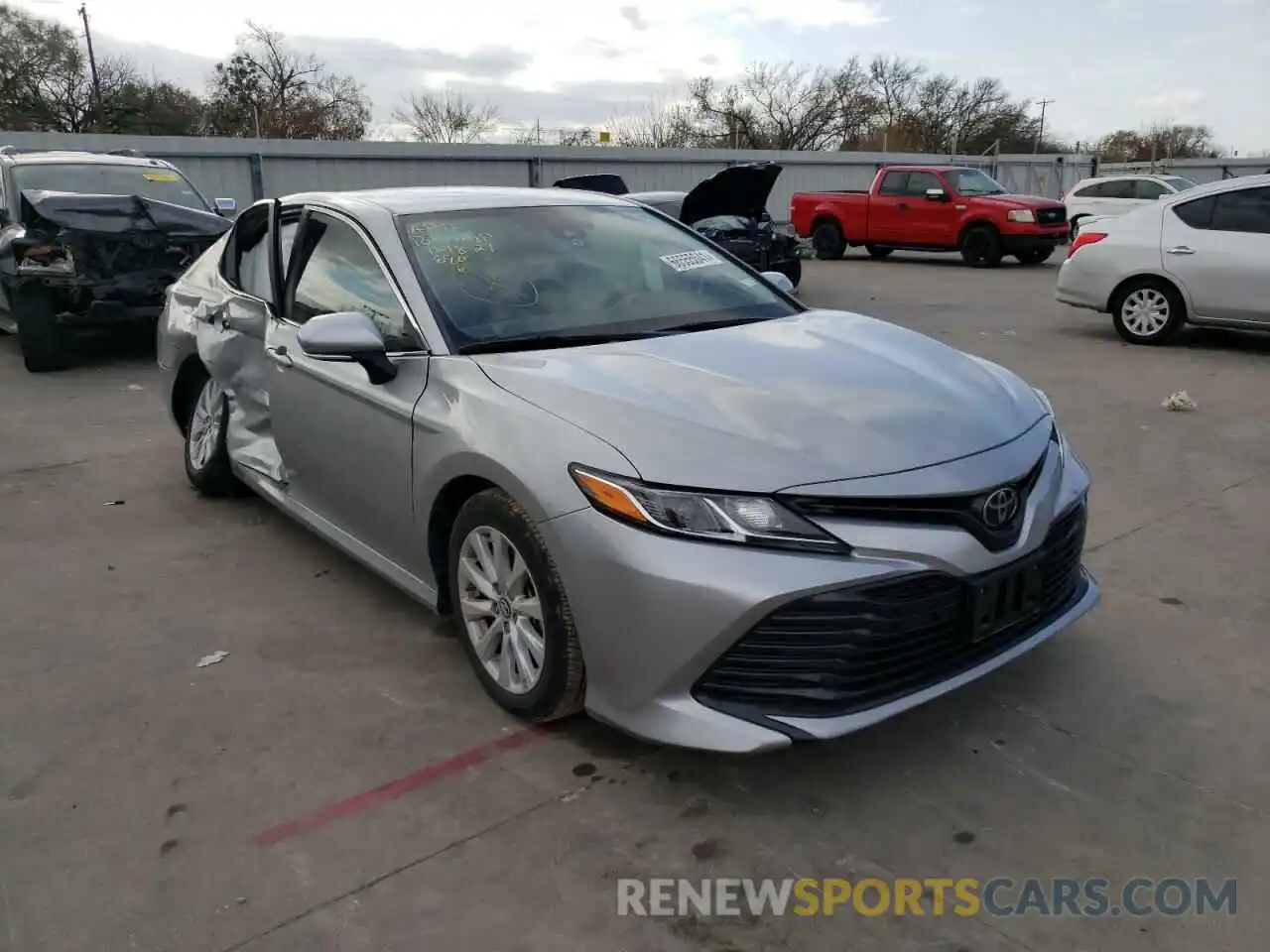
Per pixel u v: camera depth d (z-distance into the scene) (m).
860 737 3.06
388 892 2.44
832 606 2.52
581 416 2.82
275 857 2.56
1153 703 3.22
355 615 3.94
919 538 2.59
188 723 3.18
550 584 2.83
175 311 5.29
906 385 3.07
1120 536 4.65
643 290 3.81
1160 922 2.32
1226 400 7.30
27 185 9.64
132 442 6.48
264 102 47.12
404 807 2.75
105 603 4.07
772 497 2.54
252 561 4.49
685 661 2.56
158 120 46.62
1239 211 9.00
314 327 3.23
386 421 3.41
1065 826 2.65
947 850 2.57
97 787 2.86
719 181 12.47
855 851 2.57
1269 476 5.50
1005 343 9.90
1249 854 2.53
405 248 3.65
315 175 21.08
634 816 2.71
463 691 3.35
